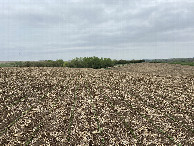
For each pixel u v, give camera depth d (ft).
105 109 31.81
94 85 42.01
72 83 42.29
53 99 34.50
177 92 40.01
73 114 30.04
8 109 30.42
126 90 40.24
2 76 41.63
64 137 24.76
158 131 26.55
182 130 26.81
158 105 34.09
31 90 37.06
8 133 25.17
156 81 47.06
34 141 23.93
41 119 28.50
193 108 32.89
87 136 25.08
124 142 24.21
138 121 28.78
